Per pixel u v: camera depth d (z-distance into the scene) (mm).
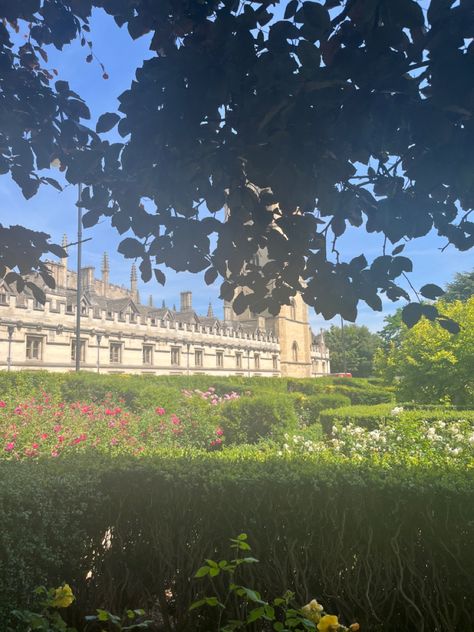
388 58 2025
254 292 3191
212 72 2182
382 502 3715
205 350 52500
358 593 3766
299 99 2223
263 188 2873
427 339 19516
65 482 3979
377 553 3721
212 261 3002
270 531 3928
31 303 35812
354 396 29188
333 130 2279
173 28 2684
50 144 3299
